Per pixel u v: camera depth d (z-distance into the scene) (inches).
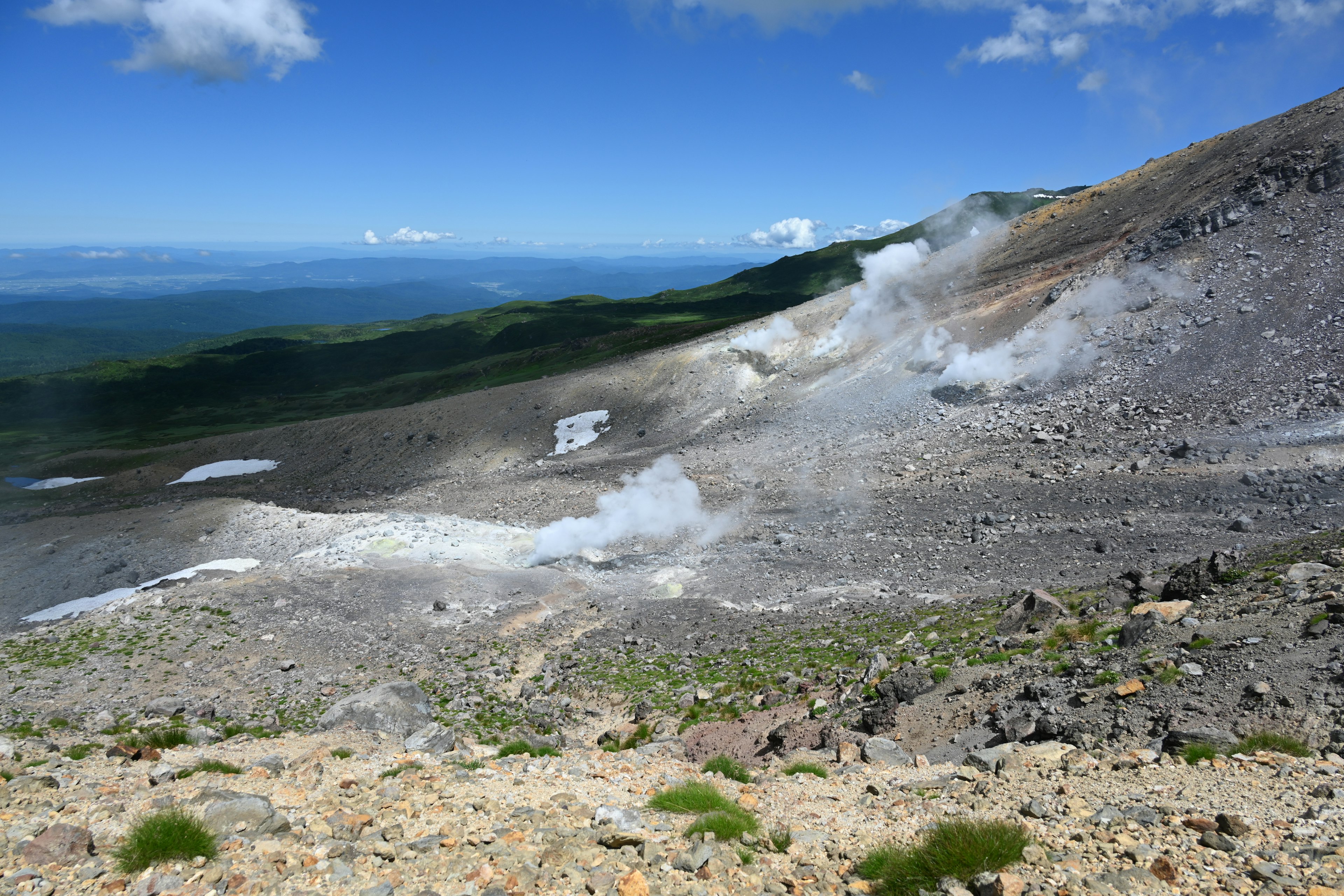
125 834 332.2
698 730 902.4
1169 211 3078.2
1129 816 356.8
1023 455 2058.3
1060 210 4173.2
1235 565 898.1
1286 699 505.4
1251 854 297.9
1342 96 2837.1
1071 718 599.8
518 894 289.9
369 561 2046.0
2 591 2298.2
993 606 1200.8
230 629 1604.3
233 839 326.6
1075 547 1453.0
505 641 1535.4
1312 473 1444.4
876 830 394.0
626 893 287.3
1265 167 2682.1
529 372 6432.1
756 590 1658.5
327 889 288.0
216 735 787.4
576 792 479.5
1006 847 310.8
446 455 3860.7
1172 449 1782.7
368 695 862.5
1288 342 2000.5
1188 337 2247.8
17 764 492.4
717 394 3720.5
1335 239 2234.3
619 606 1707.7
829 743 715.4
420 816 397.1
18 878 275.3
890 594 1455.5
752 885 311.9
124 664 1433.3
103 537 2704.2
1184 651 650.2
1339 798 346.6
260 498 3545.8
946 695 773.9
